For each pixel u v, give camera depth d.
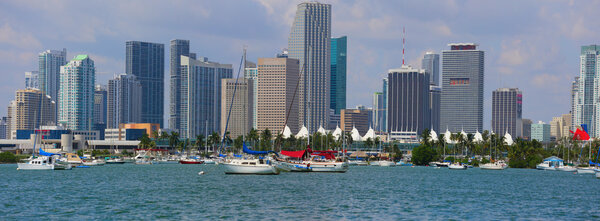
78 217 143.75
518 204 177.25
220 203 169.88
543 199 192.00
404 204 172.50
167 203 169.50
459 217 148.75
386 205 169.50
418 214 152.75
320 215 149.62
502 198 193.00
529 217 150.50
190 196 186.62
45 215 146.12
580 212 160.88
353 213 153.38
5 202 169.88
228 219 142.62
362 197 189.00
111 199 178.25
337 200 179.75
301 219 143.50
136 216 145.88
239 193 195.12
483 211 159.88
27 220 139.25
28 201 172.50
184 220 140.75
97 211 153.38
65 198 180.00
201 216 146.62
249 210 156.62
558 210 164.50
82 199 178.00
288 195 190.88
